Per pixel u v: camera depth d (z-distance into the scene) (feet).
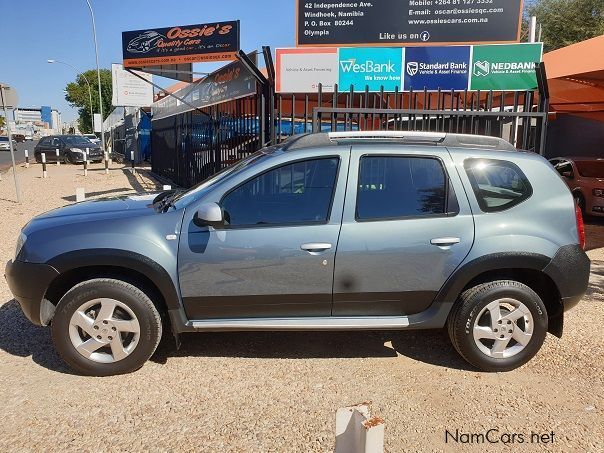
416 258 12.69
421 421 11.04
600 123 52.60
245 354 14.14
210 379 12.71
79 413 11.16
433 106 31.65
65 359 12.57
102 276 12.67
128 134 115.03
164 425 10.76
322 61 25.29
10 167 93.56
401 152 13.03
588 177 37.29
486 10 26.96
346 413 7.24
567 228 13.15
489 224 12.82
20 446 10.02
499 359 13.14
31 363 13.47
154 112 75.72
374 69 25.53
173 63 36.60
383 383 12.65
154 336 12.65
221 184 12.76
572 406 11.69
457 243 12.72
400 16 27.66
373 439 6.80
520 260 12.73
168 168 65.26
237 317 12.96
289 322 12.85
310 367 13.44
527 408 11.60
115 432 10.50
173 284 12.42
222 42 33.96
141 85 100.22
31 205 41.93
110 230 12.38
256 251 12.37
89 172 80.79
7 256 24.45
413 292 12.91
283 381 12.67
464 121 24.82
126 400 11.69
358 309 13.00
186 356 13.97
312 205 12.69
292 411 11.34
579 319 17.12
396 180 12.96
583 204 37.01
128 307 12.41
